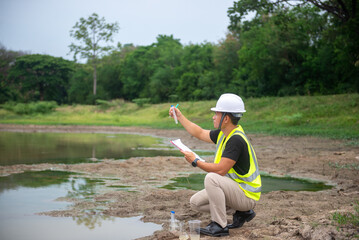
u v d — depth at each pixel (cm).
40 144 1573
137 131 2527
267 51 3084
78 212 527
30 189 677
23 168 912
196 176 819
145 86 6047
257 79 3341
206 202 399
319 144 1403
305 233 363
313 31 3062
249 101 2788
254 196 386
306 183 745
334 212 430
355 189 678
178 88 4853
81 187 698
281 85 3219
